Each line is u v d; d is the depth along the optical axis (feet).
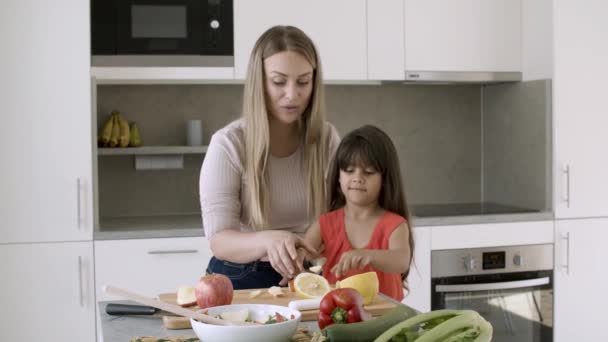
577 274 12.82
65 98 11.23
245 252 6.75
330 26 12.35
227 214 7.25
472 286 12.17
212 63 12.01
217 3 11.99
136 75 11.82
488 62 13.10
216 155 7.30
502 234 12.39
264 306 5.51
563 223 12.73
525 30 13.23
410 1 12.67
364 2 12.47
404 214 7.86
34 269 11.18
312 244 7.77
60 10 11.19
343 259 6.82
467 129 14.47
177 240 11.38
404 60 12.69
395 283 7.40
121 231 11.28
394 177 7.76
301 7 12.24
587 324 12.89
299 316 5.21
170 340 5.19
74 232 11.24
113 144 12.32
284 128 7.41
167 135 13.28
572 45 12.75
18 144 11.12
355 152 7.55
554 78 12.67
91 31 11.62
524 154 13.35
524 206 13.41
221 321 5.08
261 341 4.95
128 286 11.30
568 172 12.75
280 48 6.91
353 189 7.57
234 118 13.44
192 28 11.94
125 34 11.74
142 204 13.34
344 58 12.43
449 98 14.37
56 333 11.24
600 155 12.89
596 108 12.87
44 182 11.19
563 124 12.75
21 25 11.09
